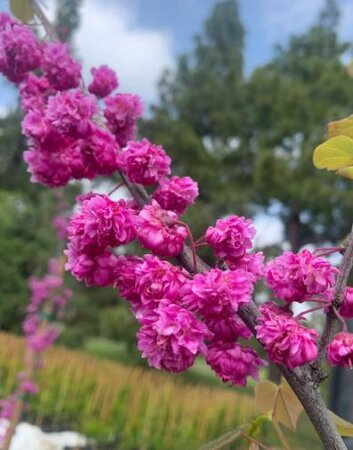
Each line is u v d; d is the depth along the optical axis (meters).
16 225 19.19
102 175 1.18
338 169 1.11
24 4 1.42
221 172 17.70
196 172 17.30
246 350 0.92
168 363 0.84
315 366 0.87
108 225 0.90
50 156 1.17
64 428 8.04
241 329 0.91
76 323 18.66
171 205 1.06
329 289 0.91
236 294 0.84
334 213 15.98
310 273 0.88
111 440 7.89
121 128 1.27
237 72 20.59
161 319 0.82
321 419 0.86
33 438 5.04
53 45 1.30
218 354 0.92
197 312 0.85
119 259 0.96
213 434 8.51
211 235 0.93
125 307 17.11
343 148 1.06
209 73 20.61
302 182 15.64
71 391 8.80
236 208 16.12
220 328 0.92
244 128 18.38
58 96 1.13
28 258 18.64
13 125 30.62
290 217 16.89
